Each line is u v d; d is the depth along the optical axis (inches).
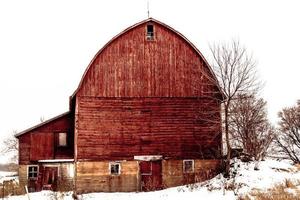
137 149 1090.7
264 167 1030.4
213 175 1097.4
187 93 1135.6
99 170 1064.8
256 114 1371.8
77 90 1086.4
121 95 1107.9
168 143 1106.1
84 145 1066.7
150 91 1122.0
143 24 1145.4
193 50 1155.9
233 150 1120.2
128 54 1128.2
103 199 951.6
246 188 891.4
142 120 1106.1
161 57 1141.1
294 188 840.9
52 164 1202.6
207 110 1134.4
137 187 1074.1
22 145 1203.9
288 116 1628.9
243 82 1042.7
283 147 1598.2
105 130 1085.8
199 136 1121.4
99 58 1112.8
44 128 1219.9
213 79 1122.0
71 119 1235.2
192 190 960.3
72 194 1046.4
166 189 1045.2
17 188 1113.4
